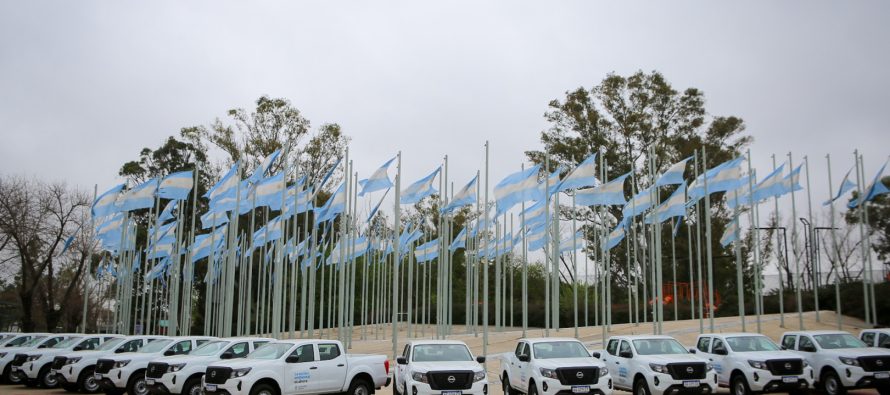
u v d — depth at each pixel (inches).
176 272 1601.9
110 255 2293.3
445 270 1716.3
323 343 738.8
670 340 775.1
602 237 1563.7
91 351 968.3
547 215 1288.1
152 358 871.7
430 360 703.1
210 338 931.3
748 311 2012.8
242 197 1588.3
